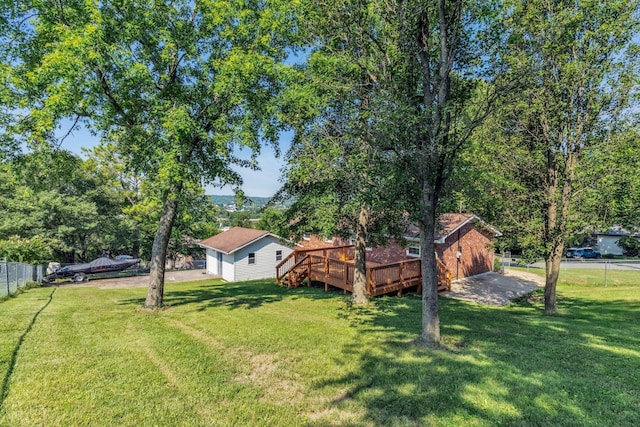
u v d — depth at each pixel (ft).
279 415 12.09
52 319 24.00
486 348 19.04
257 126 28.27
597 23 28.25
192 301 34.40
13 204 69.92
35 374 14.51
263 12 26.40
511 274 65.41
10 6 23.49
